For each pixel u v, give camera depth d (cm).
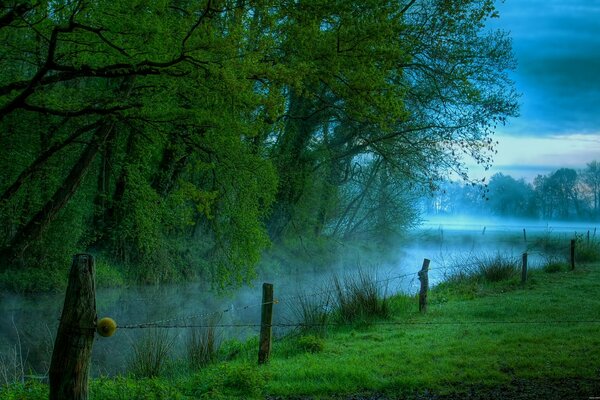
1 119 1438
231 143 1741
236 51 1330
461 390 695
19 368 1040
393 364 830
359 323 1212
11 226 1998
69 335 521
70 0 1279
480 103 2539
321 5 1570
